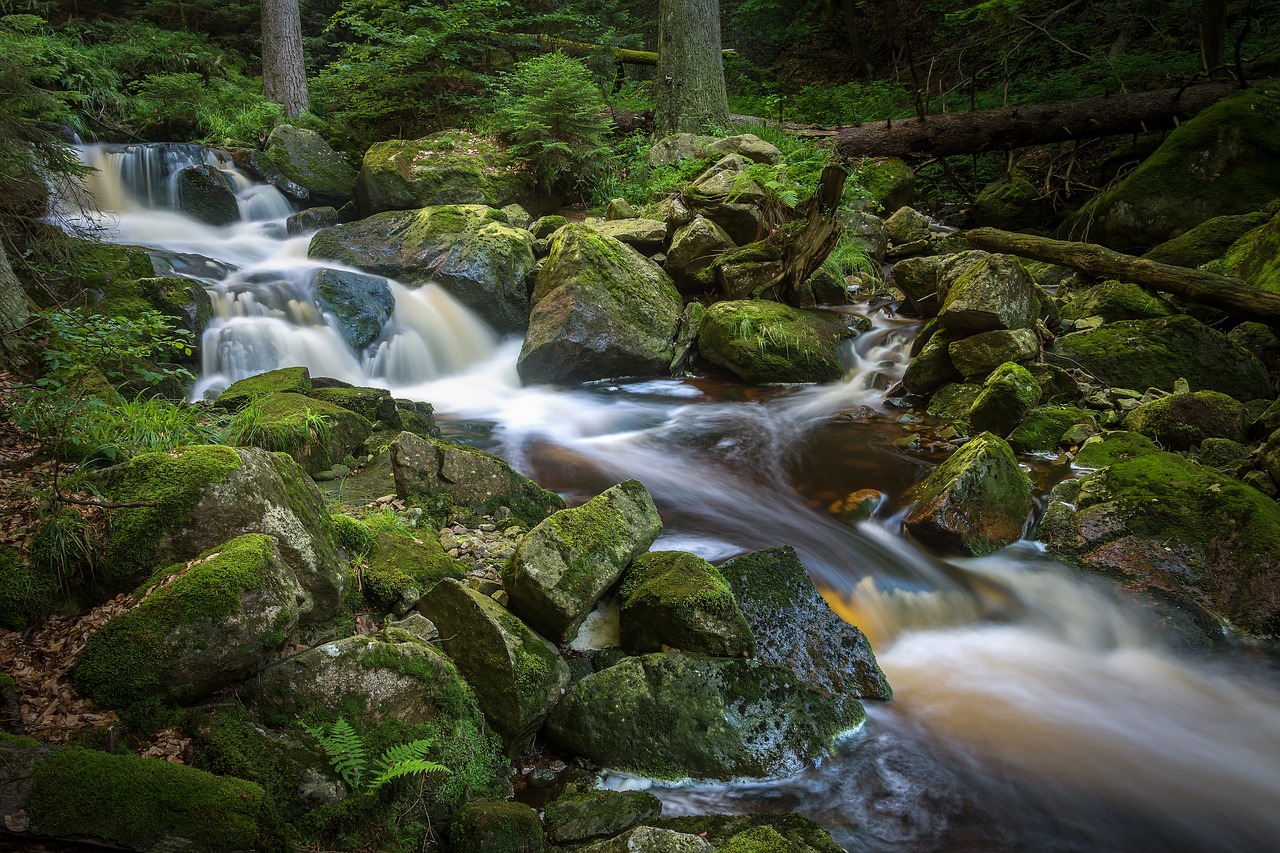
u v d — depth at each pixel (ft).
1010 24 55.93
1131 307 26.48
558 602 13.42
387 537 15.03
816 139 46.96
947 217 48.08
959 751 12.96
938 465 21.67
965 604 16.79
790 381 28.91
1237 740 13.32
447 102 47.16
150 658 10.08
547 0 52.80
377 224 36.76
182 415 17.46
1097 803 11.97
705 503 20.52
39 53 42.09
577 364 29.89
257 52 63.52
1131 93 43.34
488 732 12.17
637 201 41.11
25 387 16.47
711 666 12.96
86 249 26.32
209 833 8.70
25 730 9.52
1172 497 17.85
